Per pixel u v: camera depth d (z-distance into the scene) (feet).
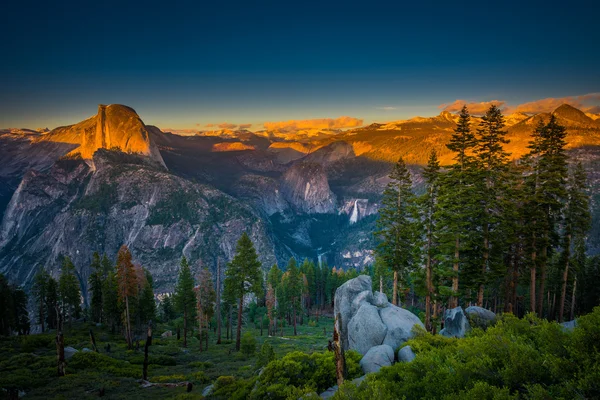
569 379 26.96
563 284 122.21
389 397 32.35
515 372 29.89
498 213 104.53
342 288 86.53
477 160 102.47
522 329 41.01
